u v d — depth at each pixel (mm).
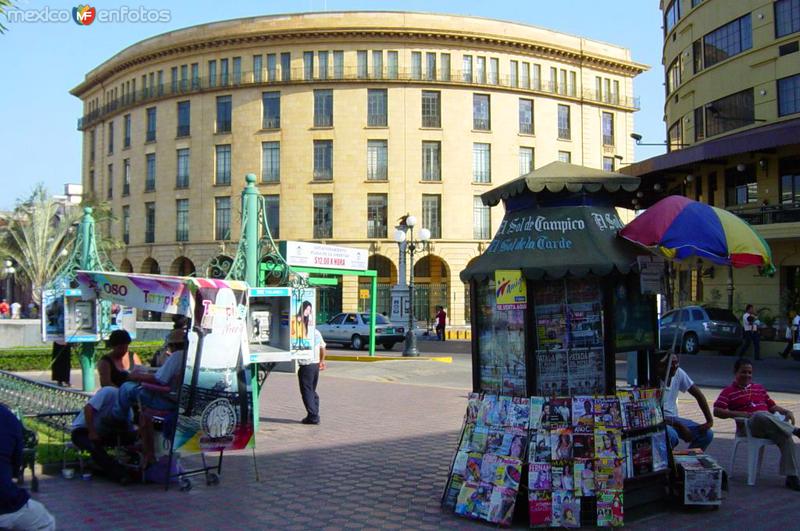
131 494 7414
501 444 6516
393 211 49938
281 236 50406
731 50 29484
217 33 51594
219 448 7730
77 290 14758
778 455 9312
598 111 56188
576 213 6734
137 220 56500
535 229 6750
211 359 7781
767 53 27500
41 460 8305
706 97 30859
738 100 29031
